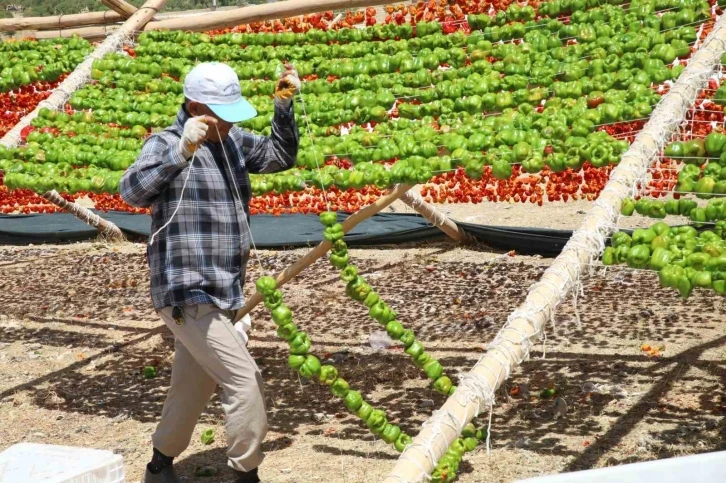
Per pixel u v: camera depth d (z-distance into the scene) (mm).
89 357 7961
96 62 7336
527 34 6375
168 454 5113
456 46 6590
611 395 6410
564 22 6484
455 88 6059
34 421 6535
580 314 8445
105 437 6191
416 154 5586
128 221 13633
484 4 6672
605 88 5668
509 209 13633
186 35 7574
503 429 5973
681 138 5887
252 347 8023
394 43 6820
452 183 7051
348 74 6637
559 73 5918
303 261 6293
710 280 4215
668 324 7977
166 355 7957
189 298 4668
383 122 6219
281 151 5137
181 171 4707
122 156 6281
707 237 4465
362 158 5801
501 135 5414
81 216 11742
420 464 3719
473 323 8398
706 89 5918
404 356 7559
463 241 11602
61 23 8734
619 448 5547
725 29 5355
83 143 6629
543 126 5422
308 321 8789
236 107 4648
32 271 11547
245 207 4996
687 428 5750
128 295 10125
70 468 4305
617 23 6090
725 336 7531
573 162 5133
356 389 6867
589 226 4434
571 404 6297
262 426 4828
